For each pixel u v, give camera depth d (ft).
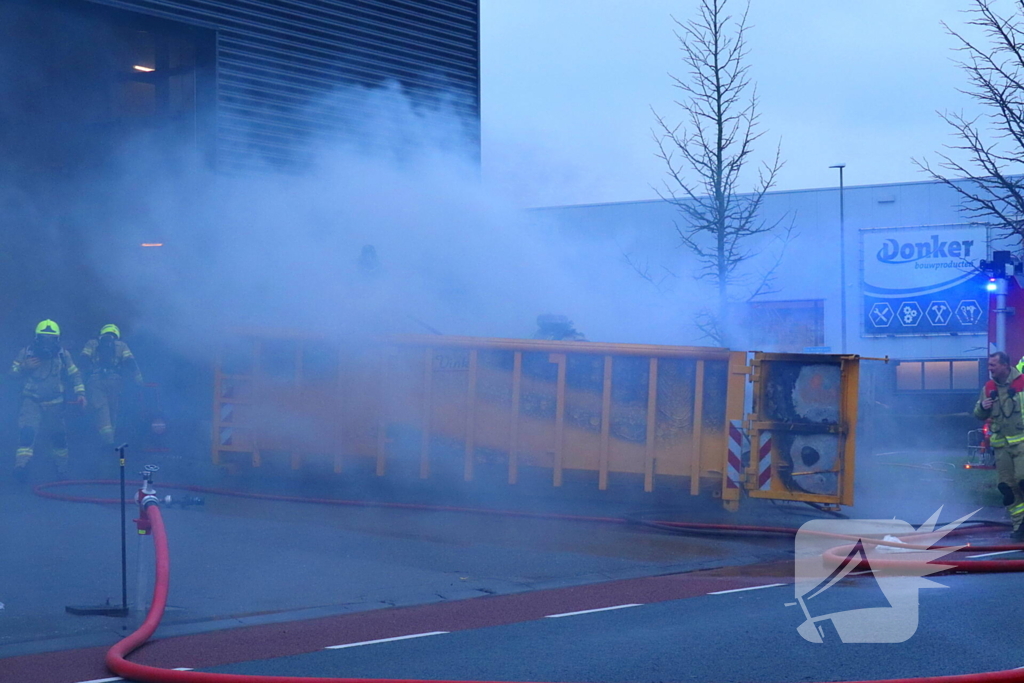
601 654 18.21
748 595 23.61
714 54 53.88
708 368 34.50
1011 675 15.52
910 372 101.04
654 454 35.06
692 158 54.80
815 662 17.46
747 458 33.71
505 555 28.45
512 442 36.50
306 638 19.88
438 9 58.75
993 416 31.99
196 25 49.03
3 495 35.32
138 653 18.80
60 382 38.52
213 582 24.58
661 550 29.58
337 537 30.35
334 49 54.19
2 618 21.04
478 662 17.80
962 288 98.99
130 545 28.17
